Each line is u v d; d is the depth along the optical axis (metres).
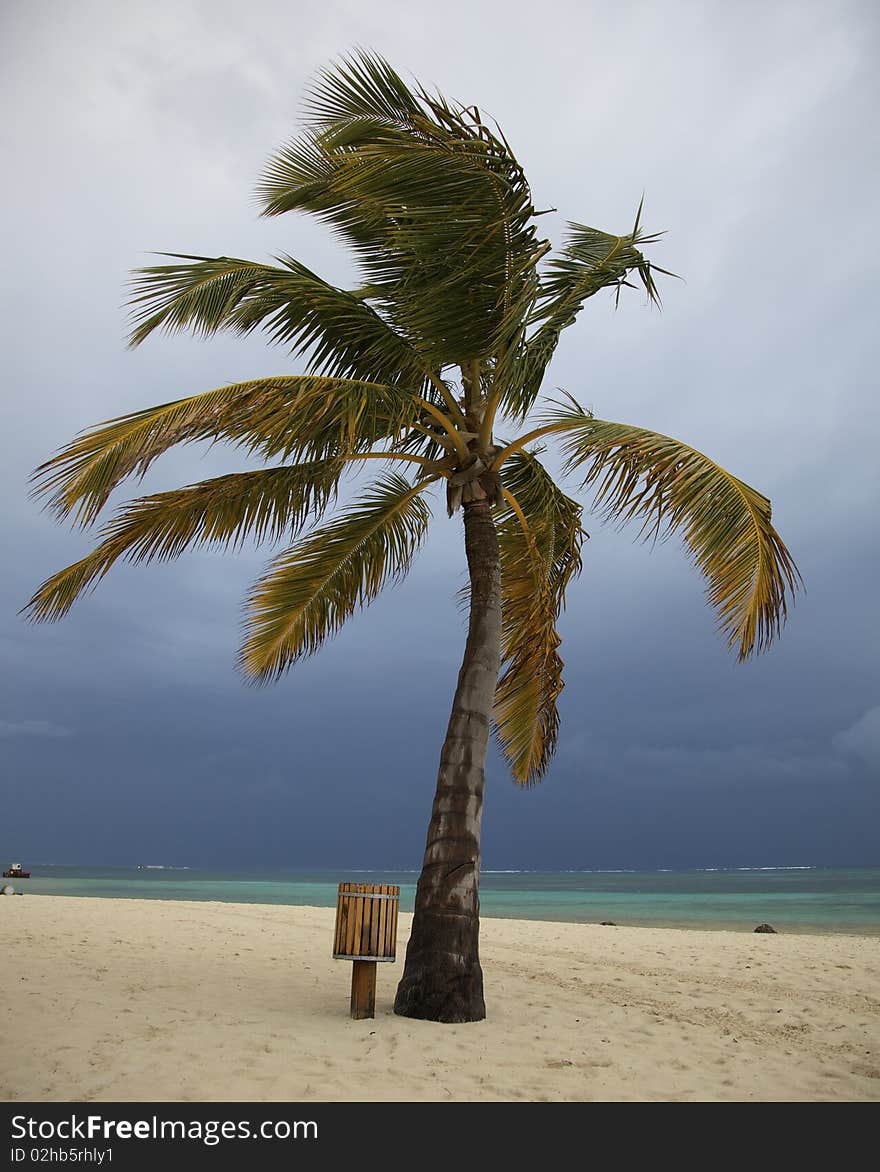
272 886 51.81
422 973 6.29
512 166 6.14
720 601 6.46
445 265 6.59
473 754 6.76
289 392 6.25
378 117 6.60
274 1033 5.62
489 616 7.18
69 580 7.51
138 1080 4.56
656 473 6.63
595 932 14.28
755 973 9.46
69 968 8.20
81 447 5.73
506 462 8.80
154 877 86.94
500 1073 4.96
